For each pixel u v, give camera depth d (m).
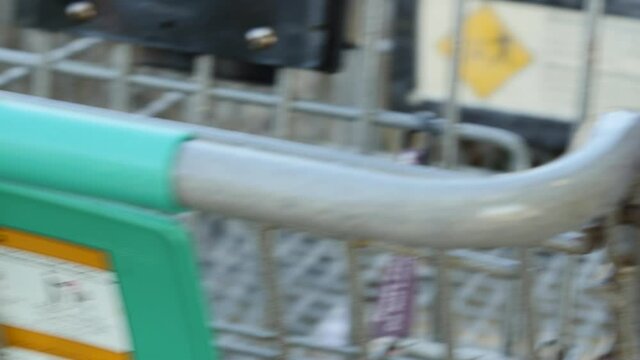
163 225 2.27
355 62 4.48
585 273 3.41
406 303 3.27
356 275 2.65
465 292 4.14
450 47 4.84
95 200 2.27
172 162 2.14
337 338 3.99
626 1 4.29
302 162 2.12
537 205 2.04
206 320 2.41
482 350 3.50
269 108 4.12
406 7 5.27
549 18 4.61
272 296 2.72
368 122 3.84
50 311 2.46
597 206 2.10
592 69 3.72
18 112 2.22
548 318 3.57
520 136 4.65
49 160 2.19
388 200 2.06
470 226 2.04
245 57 3.60
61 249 2.38
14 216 2.37
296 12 3.53
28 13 3.78
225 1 3.59
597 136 2.21
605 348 2.96
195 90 3.89
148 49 3.93
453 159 3.81
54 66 3.96
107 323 2.43
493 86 4.72
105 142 2.17
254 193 2.10
